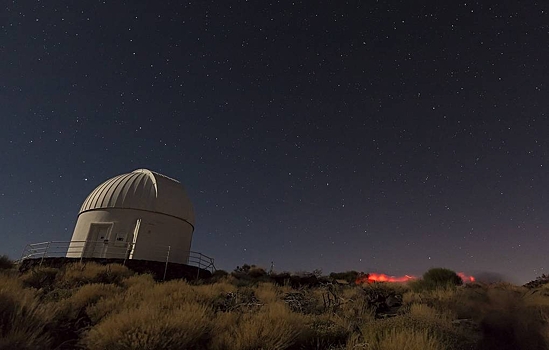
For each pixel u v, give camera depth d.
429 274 13.67
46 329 5.95
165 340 5.01
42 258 19.17
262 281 20.66
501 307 7.11
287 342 5.34
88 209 24.66
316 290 13.32
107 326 5.47
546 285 13.25
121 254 22.48
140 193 24.98
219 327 6.00
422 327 5.32
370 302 9.43
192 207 28.81
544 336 5.11
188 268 20.39
